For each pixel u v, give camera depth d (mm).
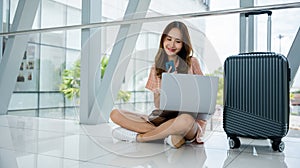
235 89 1352
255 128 1300
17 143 1411
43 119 2391
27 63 2580
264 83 1292
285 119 1256
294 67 1607
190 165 1049
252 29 1734
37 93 2525
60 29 2223
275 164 1062
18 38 2529
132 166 1023
